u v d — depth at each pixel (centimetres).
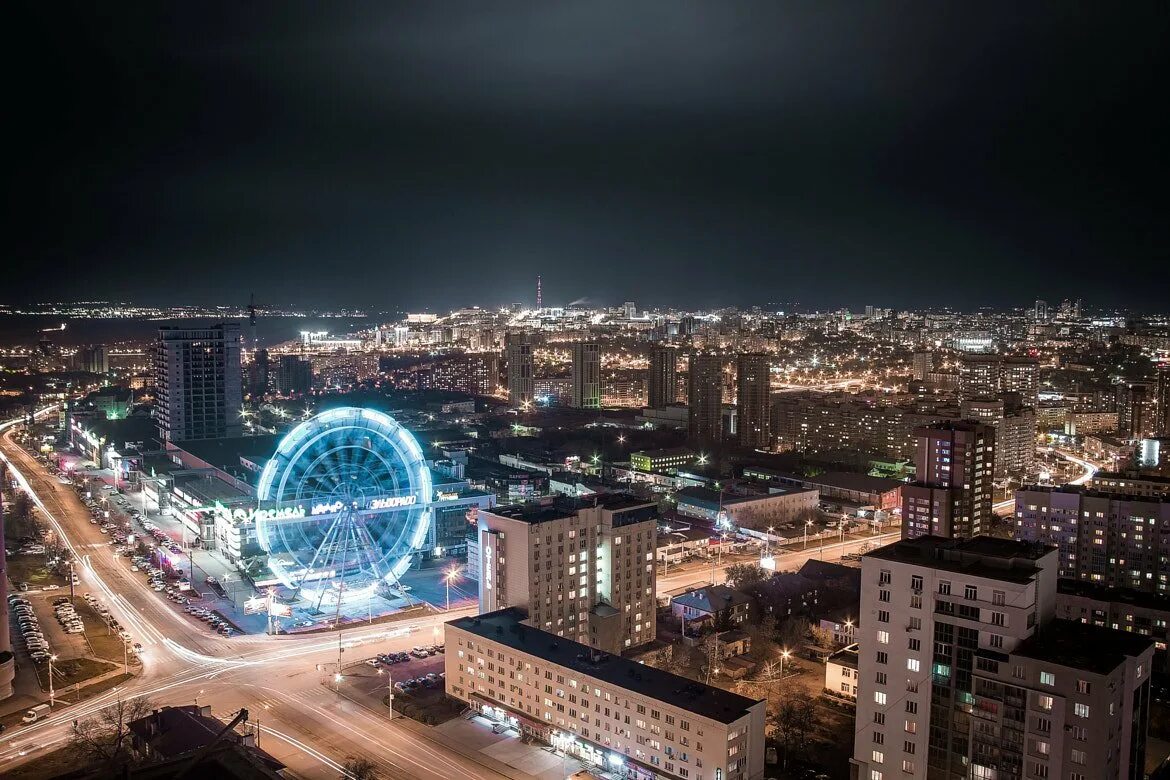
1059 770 13950
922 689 15575
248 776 5478
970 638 15050
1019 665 14325
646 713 17700
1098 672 13588
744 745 16875
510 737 19825
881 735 16150
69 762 18150
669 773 17338
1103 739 13550
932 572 15412
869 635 16250
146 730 17312
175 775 5569
